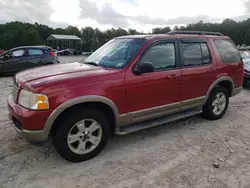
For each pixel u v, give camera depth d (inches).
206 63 178.1
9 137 155.2
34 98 111.3
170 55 156.4
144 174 117.1
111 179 112.8
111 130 142.7
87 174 116.6
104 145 134.8
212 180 113.2
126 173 117.8
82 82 120.6
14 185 107.1
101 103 128.6
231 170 121.9
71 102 115.7
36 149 140.3
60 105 113.7
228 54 196.9
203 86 176.9
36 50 450.3
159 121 157.5
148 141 154.6
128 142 152.8
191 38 170.9
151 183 110.2
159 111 154.2
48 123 113.1
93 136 130.3
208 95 183.2
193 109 183.2
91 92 121.4
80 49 2783.0
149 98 146.0
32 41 2632.9
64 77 121.1
